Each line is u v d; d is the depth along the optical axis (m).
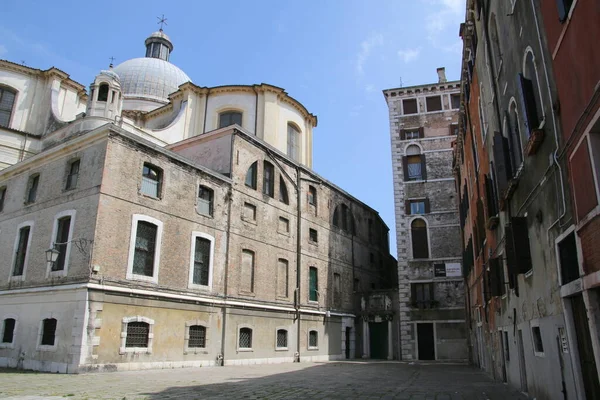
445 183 35.75
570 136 7.35
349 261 37.91
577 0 6.64
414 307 34.00
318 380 16.08
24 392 11.57
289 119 38.81
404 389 13.36
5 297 21.58
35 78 35.34
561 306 8.41
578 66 6.85
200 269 23.78
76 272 18.88
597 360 6.79
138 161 21.27
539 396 10.29
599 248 6.49
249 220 27.45
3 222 23.70
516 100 10.80
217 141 28.06
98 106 29.48
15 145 31.98
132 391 12.05
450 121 37.09
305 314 31.00
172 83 50.22
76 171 21.25
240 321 25.53
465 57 19.58
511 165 12.07
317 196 34.88
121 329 19.20
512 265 11.34
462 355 32.09
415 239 35.25
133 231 20.42
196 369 20.91
